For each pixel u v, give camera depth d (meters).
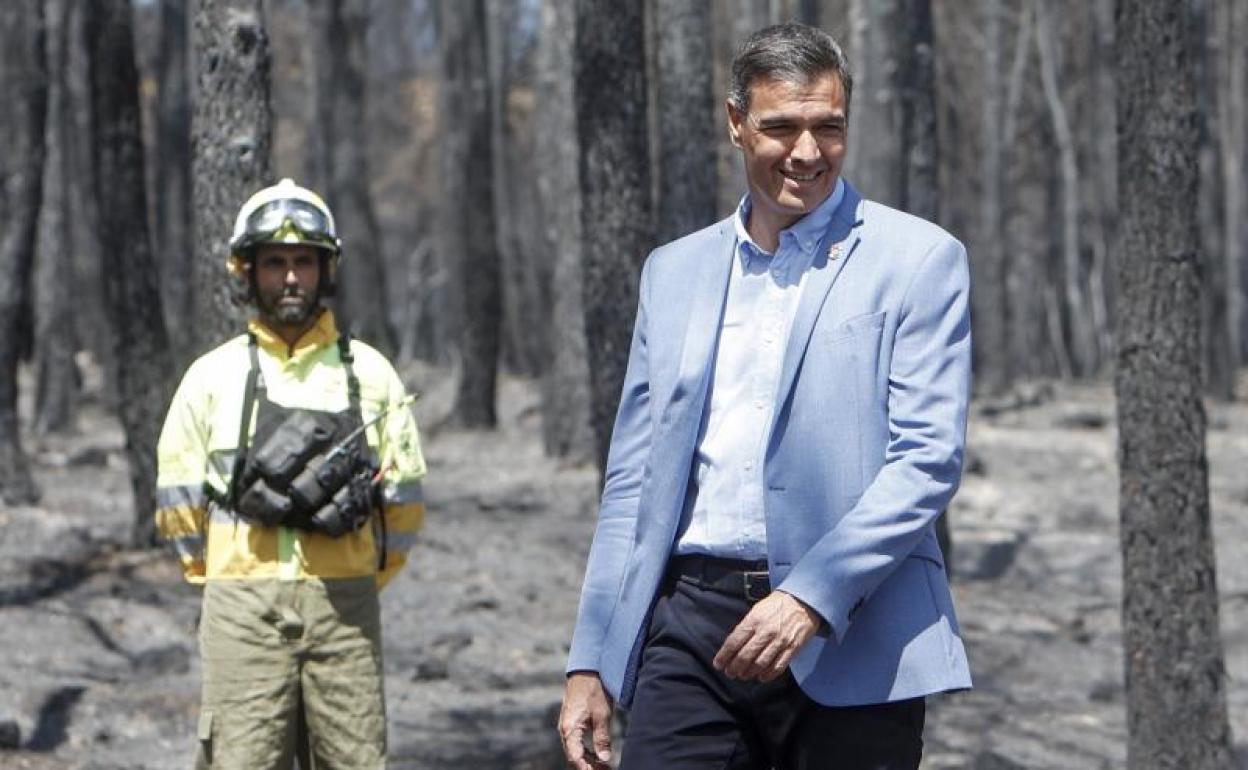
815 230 4.01
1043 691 11.18
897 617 3.91
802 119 3.92
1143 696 7.57
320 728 5.82
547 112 25.22
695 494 4.06
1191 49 7.41
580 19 8.75
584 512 17.45
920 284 3.93
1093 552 15.62
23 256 15.77
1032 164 47.81
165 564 13.17
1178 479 7.46
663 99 9.80
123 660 10.69
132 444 13.55
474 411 27.34
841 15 28.48
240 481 5.75
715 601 4.01
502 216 45.59
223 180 8.59
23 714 9.35
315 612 5.77
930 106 13.92
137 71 13.28
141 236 13.38
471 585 13.48
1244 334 53.81
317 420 5.78
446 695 10.48
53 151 24.05
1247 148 52.66
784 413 3.93
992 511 18.33
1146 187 7.38
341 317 20.09
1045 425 28.73
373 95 61.00
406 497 5.94
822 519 3.89
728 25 31.44
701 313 4.10
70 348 24.58
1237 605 13.78
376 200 62.09
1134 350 7.46
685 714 3.99
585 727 4.19
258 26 8.62
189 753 8.99
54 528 14.12
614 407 8.82
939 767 9.14
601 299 8.84
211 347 8.62
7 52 22.55
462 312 27.59
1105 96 41.91
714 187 9.84
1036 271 47.12
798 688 3.94
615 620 4.12
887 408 3.92
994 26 39.59
